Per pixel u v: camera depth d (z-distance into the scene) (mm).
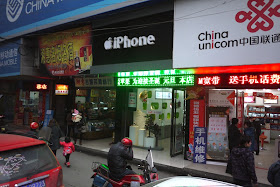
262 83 6609
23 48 11180
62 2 9508
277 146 6328
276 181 3500
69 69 10062
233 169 4121
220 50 5824
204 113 7613
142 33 7996
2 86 15820
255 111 13156
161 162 7520
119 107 9641
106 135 11992
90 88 11117
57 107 12727
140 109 9852
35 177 3111
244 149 4023
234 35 5641
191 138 7789
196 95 7746
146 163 4324
